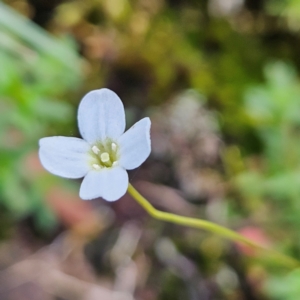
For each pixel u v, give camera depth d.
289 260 0.13
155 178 0.17
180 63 0.18
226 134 0.17
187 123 0.17
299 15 0.17
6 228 0.16
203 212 0.16
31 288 0.16
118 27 0.18
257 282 0.16
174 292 0.16
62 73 0.16
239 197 0.16
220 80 0.18
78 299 0.16
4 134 0.15
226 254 0.16
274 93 0.16
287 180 0.15
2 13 0.16
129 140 0.11
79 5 0.18
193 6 0.18
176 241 0.16
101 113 0.12
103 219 0.16
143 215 0.16
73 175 0.11
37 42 0.16
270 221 0.16
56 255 0.16
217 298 0.16
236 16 0.18
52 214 0.15
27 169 0.15
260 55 0.18
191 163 0.17
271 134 0.16
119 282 0.16
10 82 0.15
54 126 0.16
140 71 0.17
